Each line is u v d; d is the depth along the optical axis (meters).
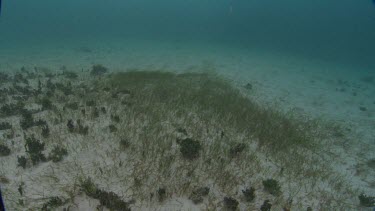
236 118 7.96
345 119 10.02
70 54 19.38
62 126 6.48
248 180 5.24
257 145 6.69
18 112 7.30
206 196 4.59
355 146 7.68
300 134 7.75
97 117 7.18
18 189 4.13
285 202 4.74
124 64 16.91
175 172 5.09
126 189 4.50
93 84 10.73
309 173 5.73
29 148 5.16
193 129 7.07
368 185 5.74
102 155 5.37
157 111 7.88
